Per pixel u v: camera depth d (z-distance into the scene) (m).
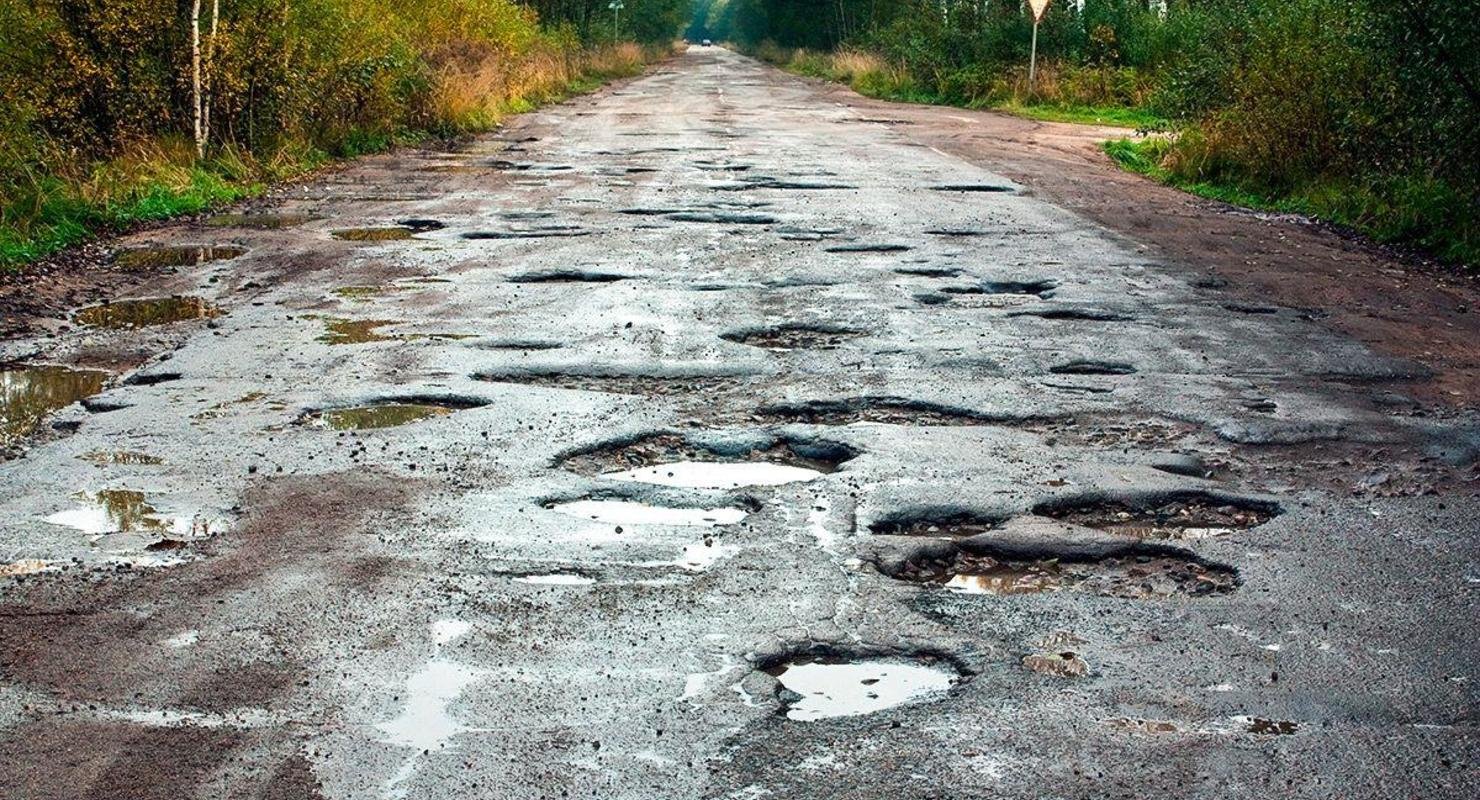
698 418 6.83
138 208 13.59
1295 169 16.38
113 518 5.39
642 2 80.81
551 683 4.06
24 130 13.62
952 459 6.23
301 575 4.85
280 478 5.88
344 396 7.17
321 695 3.97
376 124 22.19
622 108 33.53
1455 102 13.32
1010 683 4.11
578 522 5.41
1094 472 6.07
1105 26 35.41
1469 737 3.81
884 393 7.32
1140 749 3.72
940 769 3.60
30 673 4.09
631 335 8.56
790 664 4.23
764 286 10.25
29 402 7.05
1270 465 6.26
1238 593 4.83
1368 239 13.18
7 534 5.20
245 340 8.41
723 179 17.27
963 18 39.09
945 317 9.25
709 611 4.57
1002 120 29.72
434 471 5.99
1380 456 6.41
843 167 18.86
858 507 5.59
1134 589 4.88
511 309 9.34
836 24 68.88
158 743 3.69
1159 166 19.48
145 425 6.64
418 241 12.32
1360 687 4.11
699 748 3.69
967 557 5.17
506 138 24.03
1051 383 7.59
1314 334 8.92
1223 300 9.99
